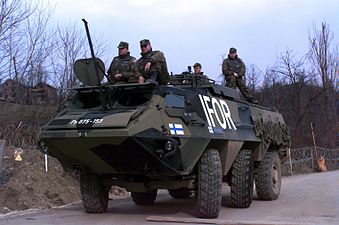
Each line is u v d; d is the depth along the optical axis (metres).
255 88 32.03
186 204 12.06
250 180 11.06
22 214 10.04
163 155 8.30
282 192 14.52
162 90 8.85
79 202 11.93
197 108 9.41
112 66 10.10
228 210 10.71
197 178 9.42
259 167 12.55
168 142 8.17
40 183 11.78
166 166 8.46
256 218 9.52
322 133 33.03
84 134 8.23
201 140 8.99
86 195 10.06
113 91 9.09
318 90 33.44
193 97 9.45
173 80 10.50
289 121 31.23
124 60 10.03
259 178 12.48
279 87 32.06
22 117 14.81
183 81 10.62
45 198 11.40
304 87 32.66
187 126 8.88
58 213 10.23
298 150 27.56
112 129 8.11
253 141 11.47
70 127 8.49
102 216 9.84
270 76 32.28
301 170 26.11
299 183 17.67
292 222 8.85
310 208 10.84
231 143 10.17
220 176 9.28
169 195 14.38
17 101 15.10
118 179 9.76
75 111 9.27
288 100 31.72
